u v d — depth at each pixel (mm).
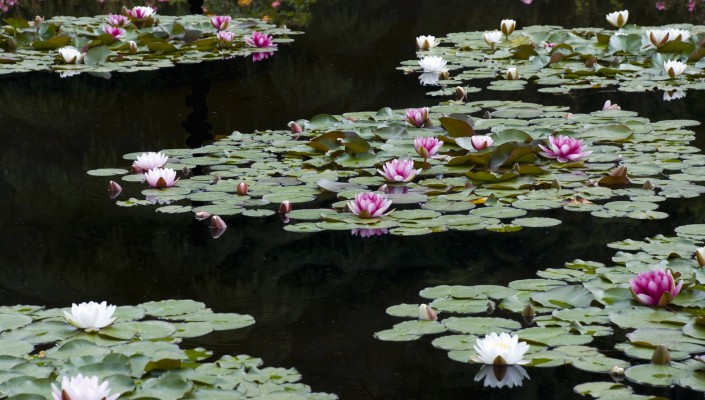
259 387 3875
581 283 5035
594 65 11750
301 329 4641
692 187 6777
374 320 4746
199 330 4512
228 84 11414
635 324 4434
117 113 9898
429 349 4375
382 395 3941
